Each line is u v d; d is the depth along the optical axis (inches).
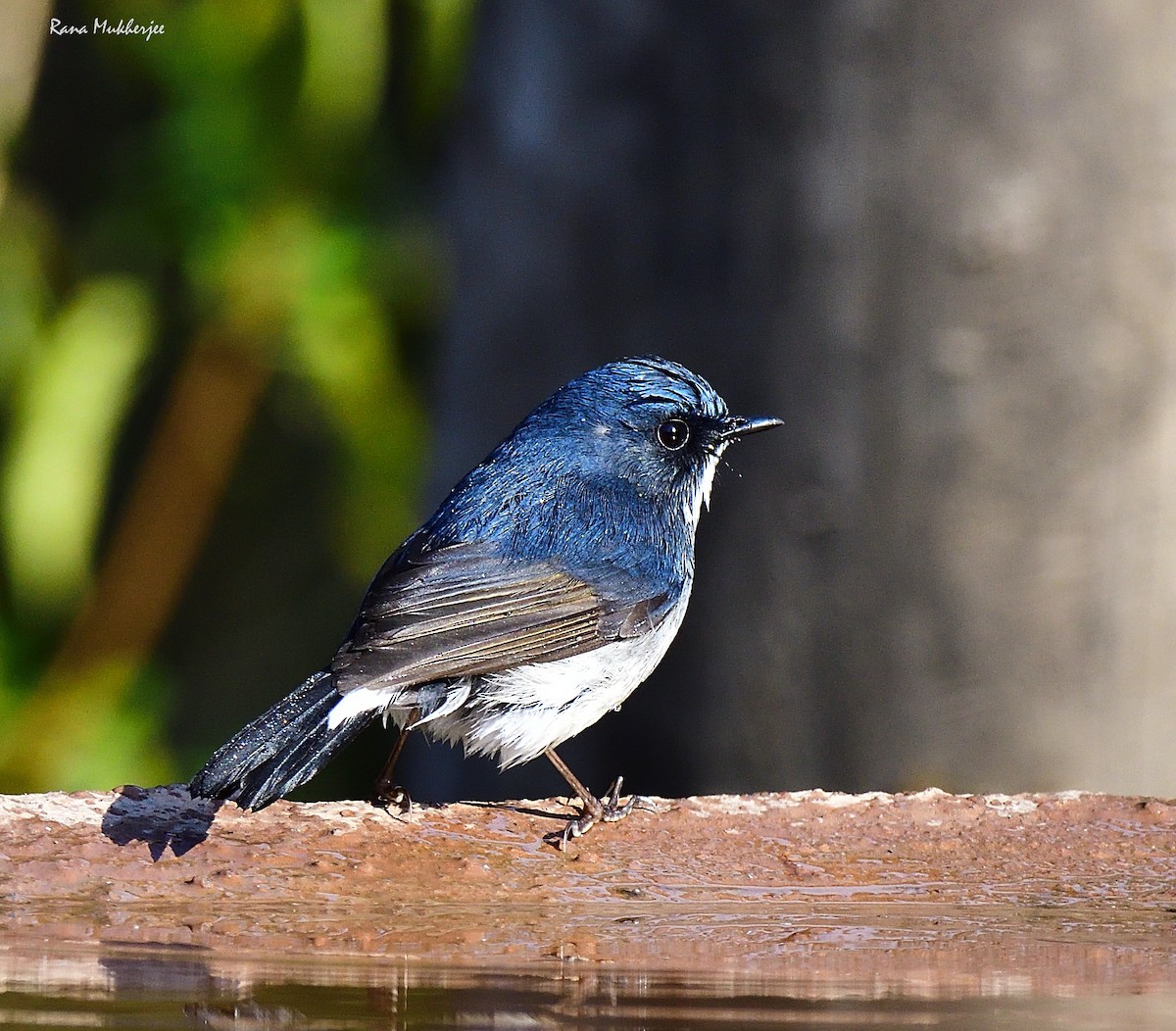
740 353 449.4
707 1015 200.1
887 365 439.5
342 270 585.0
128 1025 193.3
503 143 482.0
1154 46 429.7
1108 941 247.1
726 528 450.9
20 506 552.7
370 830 296.0
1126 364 437.4
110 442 637.9
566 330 472.7
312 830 291.7
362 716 332.2
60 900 255.3
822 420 442.9
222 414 601.9
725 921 255.8
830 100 437.4
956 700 441.7
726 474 450.3
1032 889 277.0
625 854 291.7
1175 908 267.4
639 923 253.4
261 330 597.0
